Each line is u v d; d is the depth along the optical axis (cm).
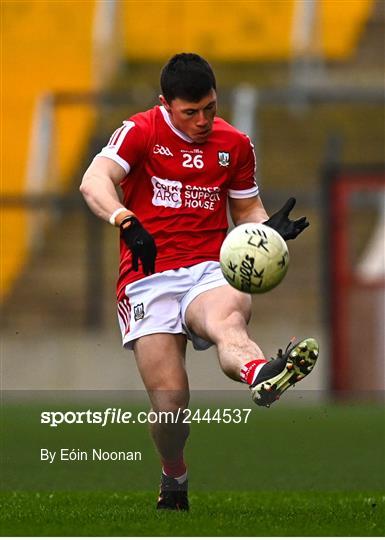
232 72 8231
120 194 3706
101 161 2014
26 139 7862
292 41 8425
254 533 1736
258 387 1759
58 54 8269
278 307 6825
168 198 2058
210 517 1967
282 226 1922
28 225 7300
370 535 1733
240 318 1952
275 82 8075
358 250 6738
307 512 2100
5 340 6500
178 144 2047
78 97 7638
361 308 6134
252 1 8575
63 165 7594
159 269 2047
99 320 6606
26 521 1912
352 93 7425
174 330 2030
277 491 2597
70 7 8462
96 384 6397
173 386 1998
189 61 1978
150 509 2114
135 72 8338
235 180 2122
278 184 7525
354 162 7556
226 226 2119
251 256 1806
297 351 1725
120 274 2102
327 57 8288
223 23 8550
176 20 8600
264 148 7688
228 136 2083
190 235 2067
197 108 1967
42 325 6988
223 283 2027
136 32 8562
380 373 6091
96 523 1875
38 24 8412
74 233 7294
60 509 2133
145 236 1841
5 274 7175
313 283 6900
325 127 7762
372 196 6444
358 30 8456
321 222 6178
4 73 8169
